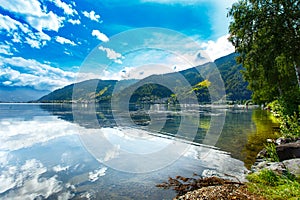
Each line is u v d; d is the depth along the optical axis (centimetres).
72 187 624
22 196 570
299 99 1659
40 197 564
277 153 765
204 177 687
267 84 2194
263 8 1548
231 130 1644
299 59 1503
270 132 1484
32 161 895
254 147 1066
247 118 2647
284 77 2058
